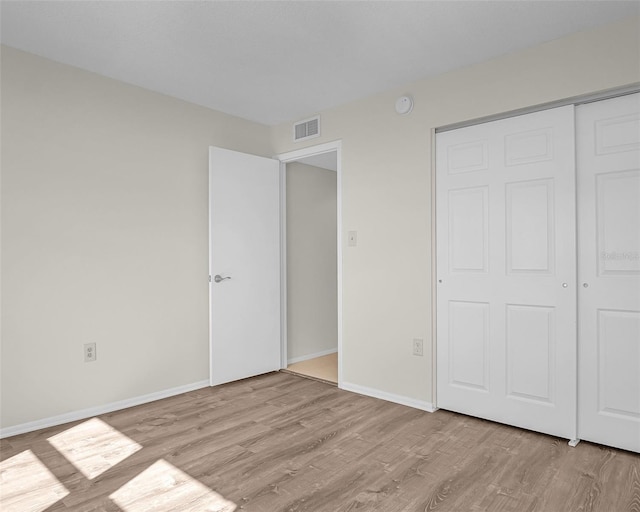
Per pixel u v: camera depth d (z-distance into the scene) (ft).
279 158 13.56
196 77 10.06
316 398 10.82
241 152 12.90
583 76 7.92
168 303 11.09
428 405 9.90
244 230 12.42
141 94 10.63
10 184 8.59
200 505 6.14
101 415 9.70
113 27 7.84
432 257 9.90
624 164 7.72
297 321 14.82
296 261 14.79
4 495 6.40
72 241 9.41
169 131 11.19
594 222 8.02
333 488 6.58
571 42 8.07
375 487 6.61
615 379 7.81
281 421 9.26
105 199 9.95
